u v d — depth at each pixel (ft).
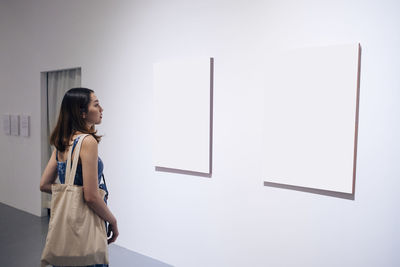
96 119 5.69
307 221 7.36
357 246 6.77
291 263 7.59
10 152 15.93
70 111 5.37
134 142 10.62
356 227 6.77
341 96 6.76
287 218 7.63
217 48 8.63
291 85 7.38
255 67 7.98
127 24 10.69
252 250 8.18
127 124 10.81
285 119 7.49
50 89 14.08
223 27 8.50
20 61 15.01
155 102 9.81
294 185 7.42
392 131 6.34
